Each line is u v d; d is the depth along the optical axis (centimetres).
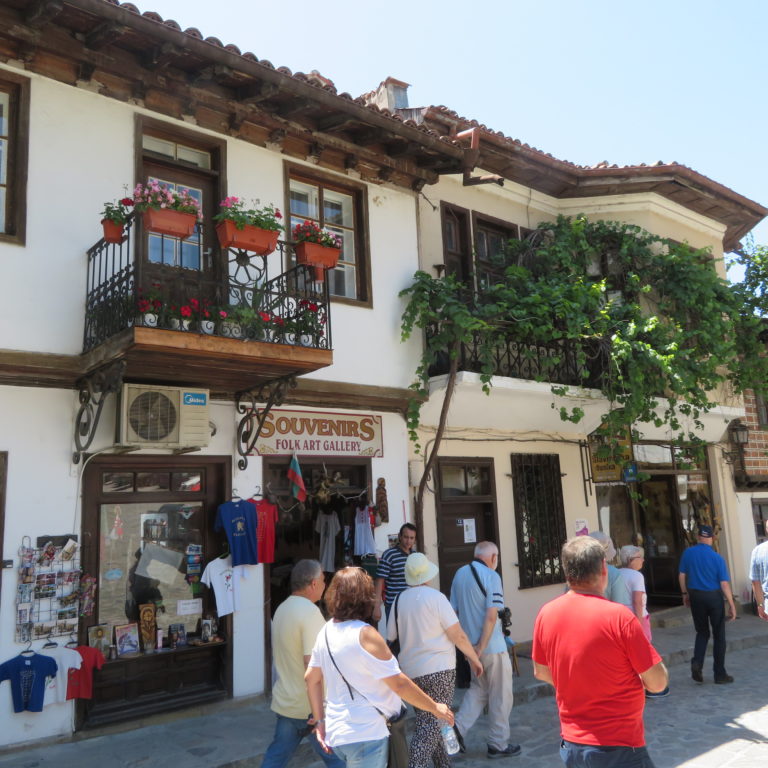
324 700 396
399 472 903
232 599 735
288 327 693
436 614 514
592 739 320
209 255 780
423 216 1038
